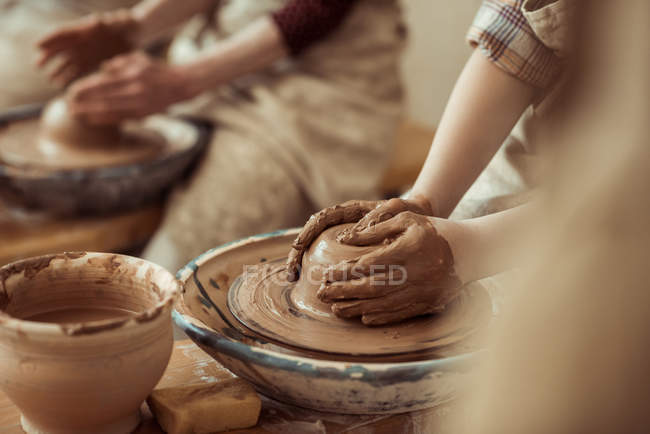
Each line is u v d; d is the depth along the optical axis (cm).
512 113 165
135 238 265
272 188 262
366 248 153
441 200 162
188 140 280
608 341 89
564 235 93
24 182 243
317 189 268
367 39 274
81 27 282
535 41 160
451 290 153
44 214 261
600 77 82
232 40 268
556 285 94
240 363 143
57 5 347
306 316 156
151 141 279
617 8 80
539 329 94
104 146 267
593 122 85
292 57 276
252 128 271
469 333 153
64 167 253
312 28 262
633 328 88
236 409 142
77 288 145
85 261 145
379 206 158
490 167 179
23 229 248
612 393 90
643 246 88
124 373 134
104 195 251
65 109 264
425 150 337
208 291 161
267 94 275
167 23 296
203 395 144
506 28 161
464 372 141
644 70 82
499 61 162
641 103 83
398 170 314
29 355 132
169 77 260
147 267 143
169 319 139
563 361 92
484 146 164
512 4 161
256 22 271
